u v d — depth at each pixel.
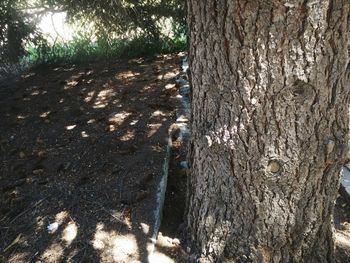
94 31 5.44
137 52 5.65
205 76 1.79
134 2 5.31
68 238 2.47
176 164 3.07
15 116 4.07
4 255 2.42
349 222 2.52
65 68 5.39
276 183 1.84
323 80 1.63
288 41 1.53
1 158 3.38
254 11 1.51
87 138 3.49
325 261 2.12
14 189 2.96
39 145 3.50
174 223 2.56
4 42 5.14
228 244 2.08
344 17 1.51
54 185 2.95
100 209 2.65
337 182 1.94
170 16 5.45
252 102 1.70
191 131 2.04
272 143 1.76
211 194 2.03
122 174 2.95
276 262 2.05
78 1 5.08
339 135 1.79
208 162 1.97
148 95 4.21
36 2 5.31
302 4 1.45
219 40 1.66
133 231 2.44
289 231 1.97
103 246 2.37
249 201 1.92
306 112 1.68
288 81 1.61
